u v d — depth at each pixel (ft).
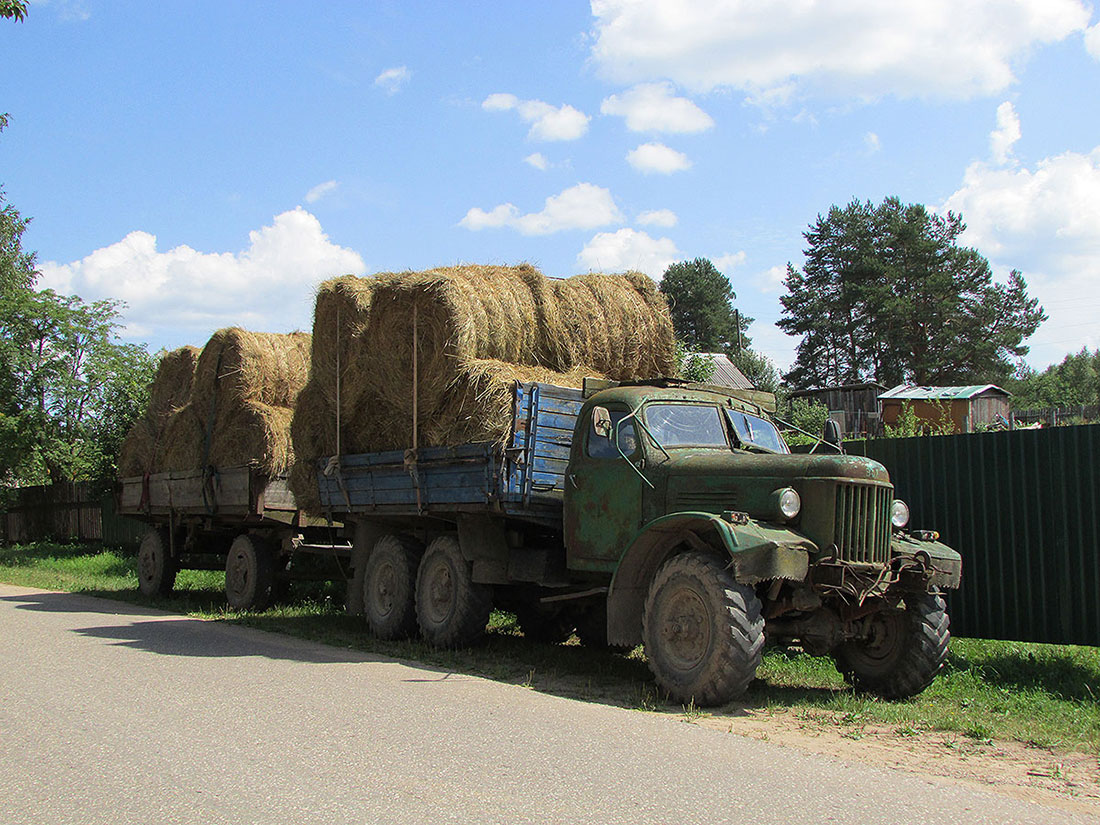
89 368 80.48
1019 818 12.70
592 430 25.05
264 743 16.08
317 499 34.53
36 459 80.43
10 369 78.33
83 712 18.51
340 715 18.30
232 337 40.83
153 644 28.25
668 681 20.36
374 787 13.58
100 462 72.90
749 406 26.58
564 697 21.09
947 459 28.58
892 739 17.80
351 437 32.76
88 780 14.01
